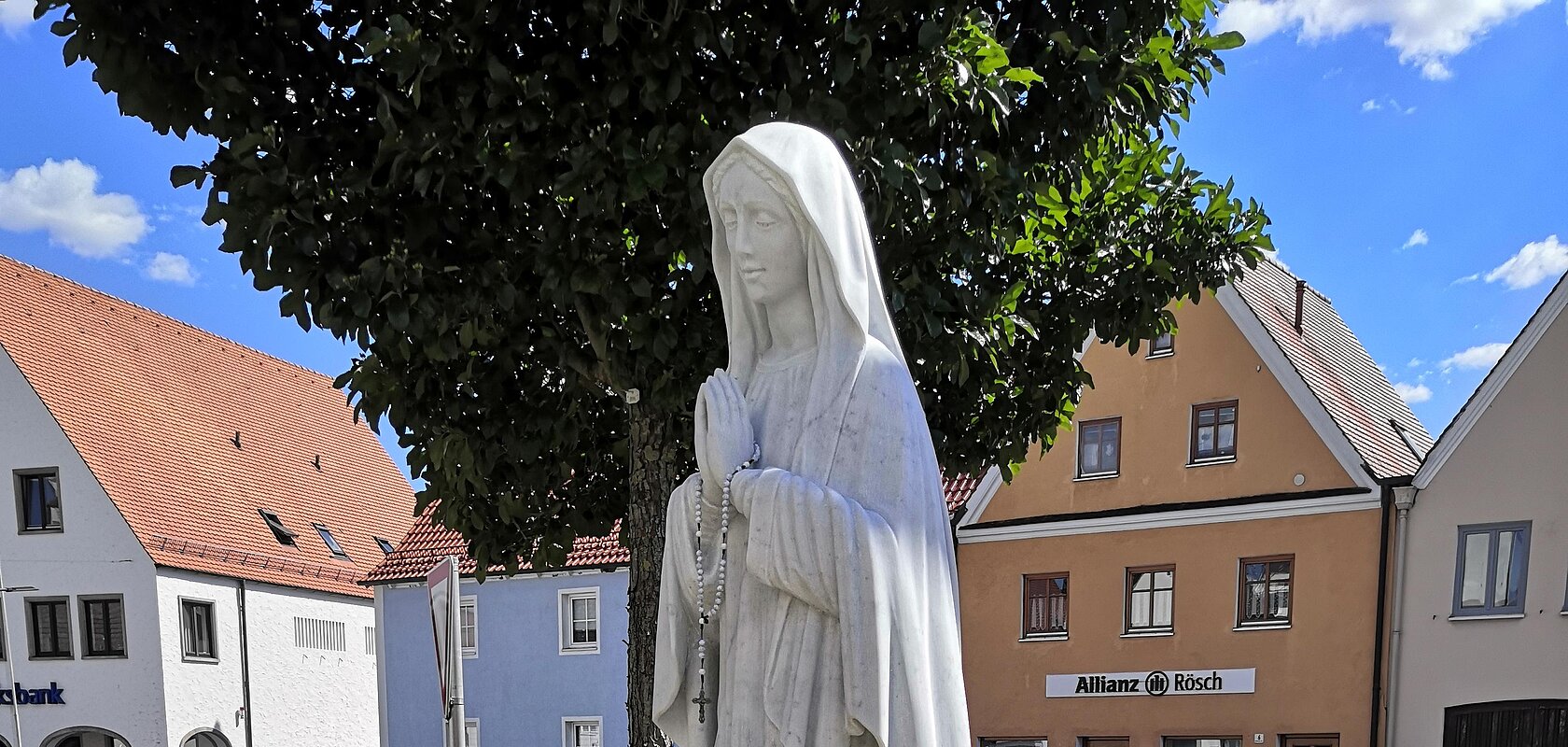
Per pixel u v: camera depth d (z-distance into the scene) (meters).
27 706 26.45
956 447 9.05
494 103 6.11
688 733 2.61
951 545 2.51
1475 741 18.50
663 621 2.62
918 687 2.31
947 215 7.05
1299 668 19.89
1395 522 19.36
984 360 8.64
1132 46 7.30
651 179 6.11
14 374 27.36
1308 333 24.66
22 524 26.95
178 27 6.06
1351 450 19.75
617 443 8.84
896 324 7.12
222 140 6.43
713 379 2.59
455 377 7.90
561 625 25.95
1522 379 18.52
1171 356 21.55
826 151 2.54
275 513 31.62
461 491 8.54
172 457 29.62
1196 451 21.28
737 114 6.24
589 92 6.31
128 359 31.03
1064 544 22.09
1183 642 20.89
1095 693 21.56
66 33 6.02
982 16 6.57
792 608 2.38
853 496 2.40
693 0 6.01
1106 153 9.39
